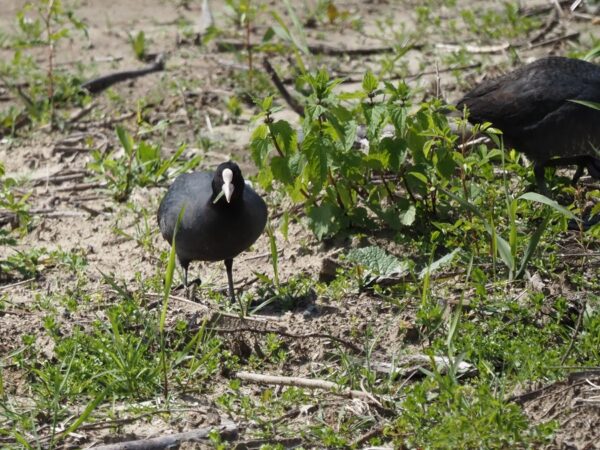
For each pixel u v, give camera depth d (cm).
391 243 1159
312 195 1148
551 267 1061
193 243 1056
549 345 936
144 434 838
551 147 1221
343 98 1140
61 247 1260
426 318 938
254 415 855
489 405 779
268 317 1027
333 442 805
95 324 970
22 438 787
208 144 1520
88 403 886
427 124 1138
